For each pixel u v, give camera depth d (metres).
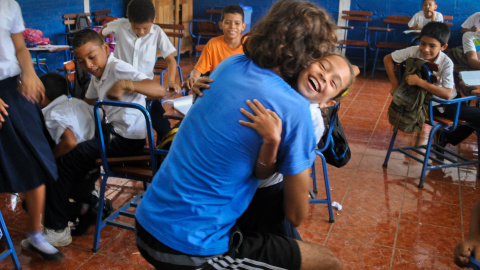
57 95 2.31
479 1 7.04
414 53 3.29
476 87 3.27
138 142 2.42
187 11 8.20
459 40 7.30
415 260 2.43
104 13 7.17
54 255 2.18
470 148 4.12
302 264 1.34
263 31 1.24
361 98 5.82
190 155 1.23
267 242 1.34
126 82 2.28
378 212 2.92
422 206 3.02
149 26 3.21
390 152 3.59
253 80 1.21
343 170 3.54
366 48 7.66
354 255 2.46
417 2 7.34
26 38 5.25
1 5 2.05
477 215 1.39
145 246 1.27
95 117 2.14
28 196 2.14
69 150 2.23
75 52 2.24
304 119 1.20
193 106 1.29
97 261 2.30
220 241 1.26
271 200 1.56
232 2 8.08
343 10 7.68
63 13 6.44
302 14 1.22
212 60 3.35
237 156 1.20
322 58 1.28
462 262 1.34
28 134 2.10
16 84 2.14
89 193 2.46
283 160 1.25
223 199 1.24
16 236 2.49
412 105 3.12
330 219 2.77
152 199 1.29
